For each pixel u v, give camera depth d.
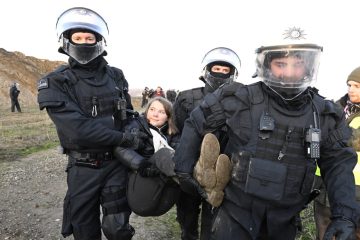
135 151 2.83
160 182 2.62
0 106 32.56
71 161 2.79
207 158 2.06
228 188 2.10
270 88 1.99
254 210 2.02
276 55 1.93
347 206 2.00
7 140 10.57
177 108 3.41
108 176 2.81
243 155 2.01
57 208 4.90
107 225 2.77
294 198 2.00
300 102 1.99
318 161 2.18
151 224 4.39
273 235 2.09
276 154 1.97
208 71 3.32
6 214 4.66
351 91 3.09
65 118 2.60
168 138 3.37
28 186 5.97
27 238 3.98
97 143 2.66
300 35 1.92
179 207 3.48
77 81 2.71
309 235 3.86
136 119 3.13
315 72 1.97
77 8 2.70
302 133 1.97
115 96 2.85
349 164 2.08
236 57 3.35
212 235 2.19
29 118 18.94
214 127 2.09
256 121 2.00
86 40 2.68
